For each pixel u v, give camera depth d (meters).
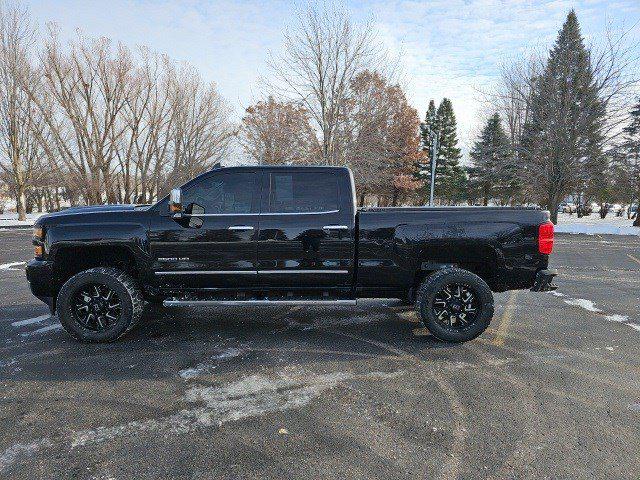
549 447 2.56
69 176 28.91
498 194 41.06
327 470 2.33
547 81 24.25
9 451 2.51
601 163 24.06
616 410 3.04
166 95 30.61
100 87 27.78
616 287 7.77
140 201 31.56
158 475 2.29
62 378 3.58
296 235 4.39
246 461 2.42
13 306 6.07
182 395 3.26
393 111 22.48
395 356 4.10
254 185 4.49
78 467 2.36
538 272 4.39
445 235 4.37
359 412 2.99
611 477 2.28
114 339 4.42
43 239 4.40
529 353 4.21
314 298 4.63
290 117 22.56
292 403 3.13
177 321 5.29
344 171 4.55
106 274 4.32
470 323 4.43
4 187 46.88
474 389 3.38
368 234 4.41
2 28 25.95
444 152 45.50
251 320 5.35
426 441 2.62
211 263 4.41
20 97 27.50
